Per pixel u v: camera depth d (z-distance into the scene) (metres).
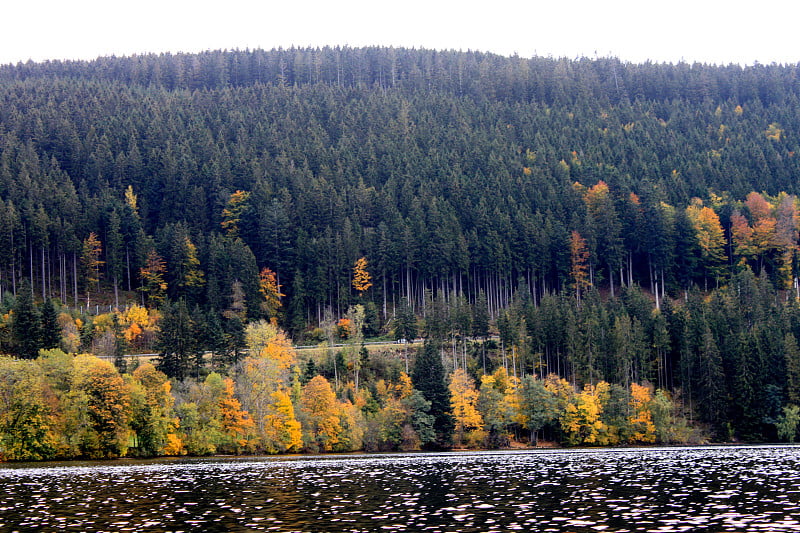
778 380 133.38
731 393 134.62
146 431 102.94
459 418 124.56
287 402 114.94
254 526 47.06
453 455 107.56
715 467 82.44
